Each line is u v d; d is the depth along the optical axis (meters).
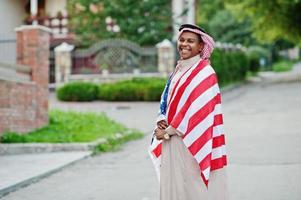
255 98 23.78
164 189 5.05
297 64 66.88
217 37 50.03
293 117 16.55
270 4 32.88
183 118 4.91
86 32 28.06
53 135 13.11
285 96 23.72
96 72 26.94
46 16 30.34
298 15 33.41
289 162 9.62
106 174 9.47
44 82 14.40
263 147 11.38
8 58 14.38
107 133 13.70
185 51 5.05
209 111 4.86
